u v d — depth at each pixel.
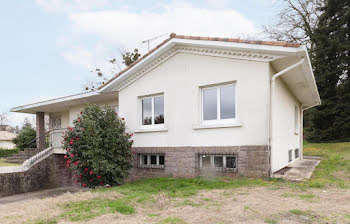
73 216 4.57
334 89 22.16
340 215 4.00
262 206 4.68
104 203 5.49
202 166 9.09
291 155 11.93
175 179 8.93
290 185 6.54
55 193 12.62
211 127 8.77
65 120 18.53
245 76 8.22
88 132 8.98
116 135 9.54
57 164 15.27
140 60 10.61
